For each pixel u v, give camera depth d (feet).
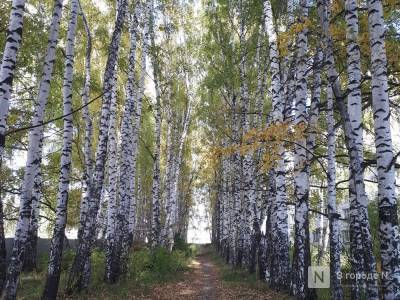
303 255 34.32
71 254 56.95
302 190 34.96
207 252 160.76
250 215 63.21
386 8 34.68
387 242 20.57
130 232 70.85
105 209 99.96
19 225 27.68
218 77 67.92
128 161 54.44
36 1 61.11
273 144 35.47
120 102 72.90
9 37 25.09
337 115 47.26
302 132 32.40
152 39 67.36
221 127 86.84
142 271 57.16
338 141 49.14
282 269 42.57
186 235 182.80
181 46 86.22
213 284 56.70
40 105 30.71
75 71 73.67
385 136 21.49
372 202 49.80
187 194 135.33
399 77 35.32
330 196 31.07
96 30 66.69
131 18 57.52
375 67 22.44
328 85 33.53
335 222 30.48
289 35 33.83
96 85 67.21
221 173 96.37
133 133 64.80
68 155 35.24
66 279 45.88
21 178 67.82
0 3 48.21
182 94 94.07
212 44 72.08
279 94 40.52
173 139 92.53
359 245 27.43
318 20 33.40
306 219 34.73
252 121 71.20
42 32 52.70
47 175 72.69
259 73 62.08
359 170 25.66
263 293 43.60
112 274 47.96
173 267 69.67
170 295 45.06
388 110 21.84
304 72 34.94
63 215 34.47
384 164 21.24
